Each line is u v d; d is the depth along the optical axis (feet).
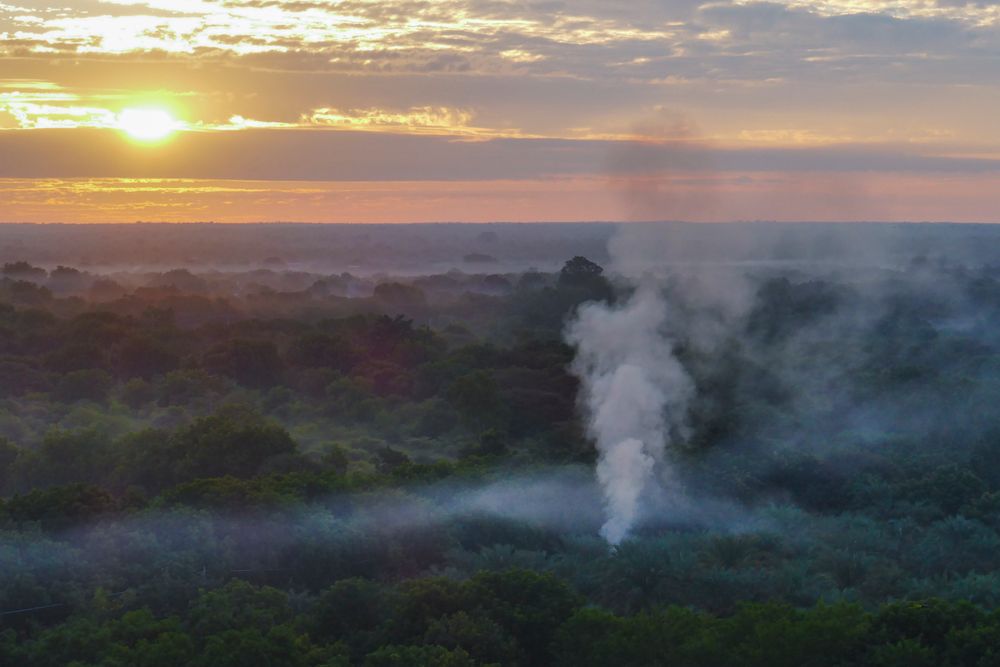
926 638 163.22
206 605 177.17
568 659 167.12
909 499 256.52
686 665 160.66
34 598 181.27
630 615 192.24
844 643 161.99
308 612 184.34
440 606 175.63
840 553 212.02
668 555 203.10
